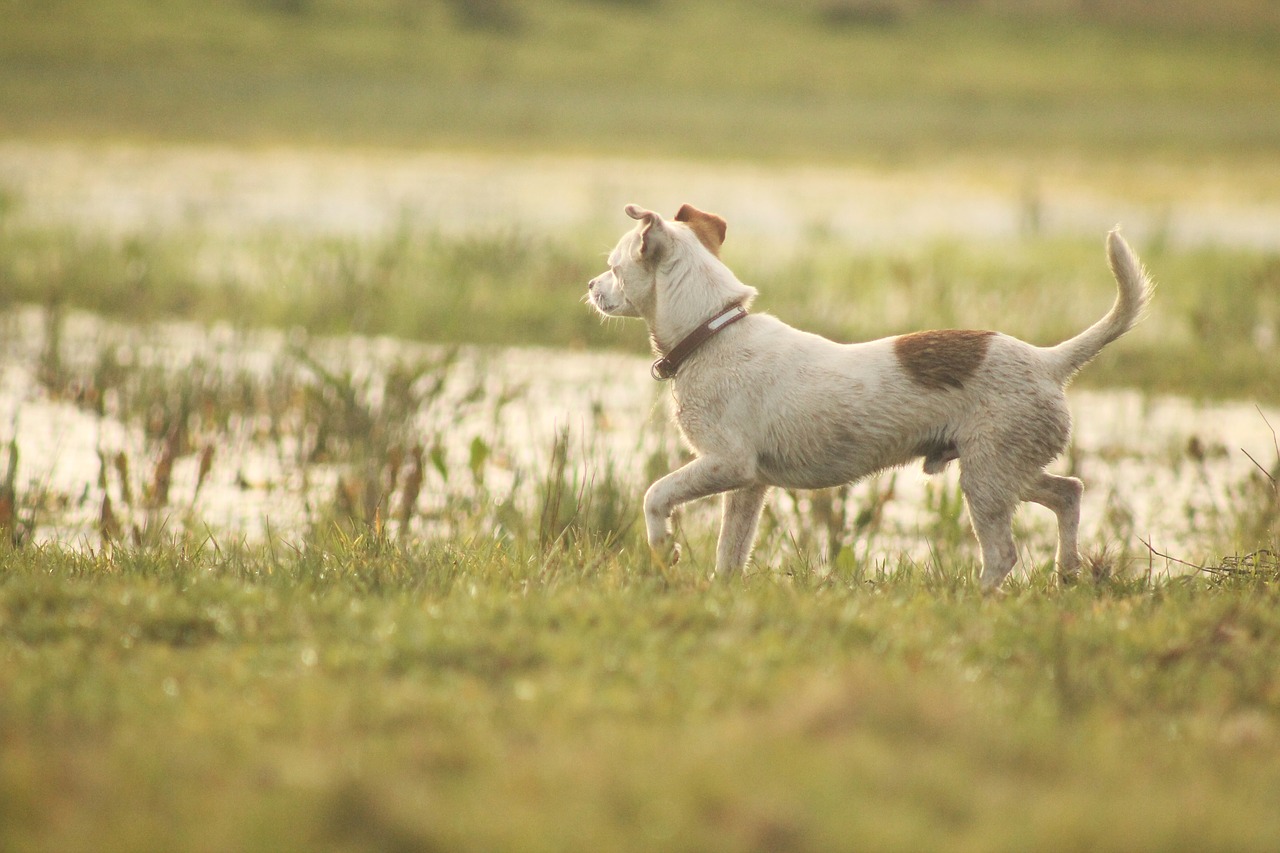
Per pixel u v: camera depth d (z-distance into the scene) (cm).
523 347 1905
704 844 454
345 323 1748
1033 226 2986
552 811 473
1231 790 516
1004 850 454
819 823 460
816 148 5603
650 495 896
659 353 938
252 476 1256
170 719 564
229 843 455
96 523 1105
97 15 7375
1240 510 1198
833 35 9319
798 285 2120
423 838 455
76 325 1902
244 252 2459
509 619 701
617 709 578
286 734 553
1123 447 1445
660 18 9238
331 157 4725
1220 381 1767
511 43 8212
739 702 592
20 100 5519
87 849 452
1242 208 3975
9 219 2617
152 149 4650
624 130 5903
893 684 588
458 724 559
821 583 845
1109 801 493
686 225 940
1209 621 739
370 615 708
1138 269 866
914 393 869
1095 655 690
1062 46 9619
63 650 648
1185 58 9638
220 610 713
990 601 784
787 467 891
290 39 7588
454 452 1338
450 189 3828
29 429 1383
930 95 7931
